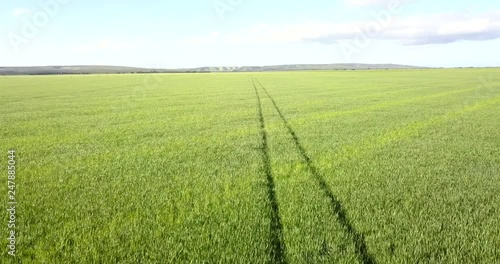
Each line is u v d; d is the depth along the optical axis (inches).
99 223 210.2
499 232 201.0
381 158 386.6
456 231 201.5
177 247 180.1
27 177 312.3
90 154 410.3
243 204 241.4
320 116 761.6
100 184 289.7
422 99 1162.0
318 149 435.2
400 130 582.6
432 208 236.5
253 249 178.5
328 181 299.0
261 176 313.7
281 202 246.2
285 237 191.2
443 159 382.9
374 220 214.4
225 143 477.4
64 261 167.2
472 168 346.6
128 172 329.4
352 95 1344.7
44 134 561.9
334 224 208.4
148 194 264.2
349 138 510.3
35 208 233.3
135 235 192.5
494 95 1302.9
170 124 666.8
